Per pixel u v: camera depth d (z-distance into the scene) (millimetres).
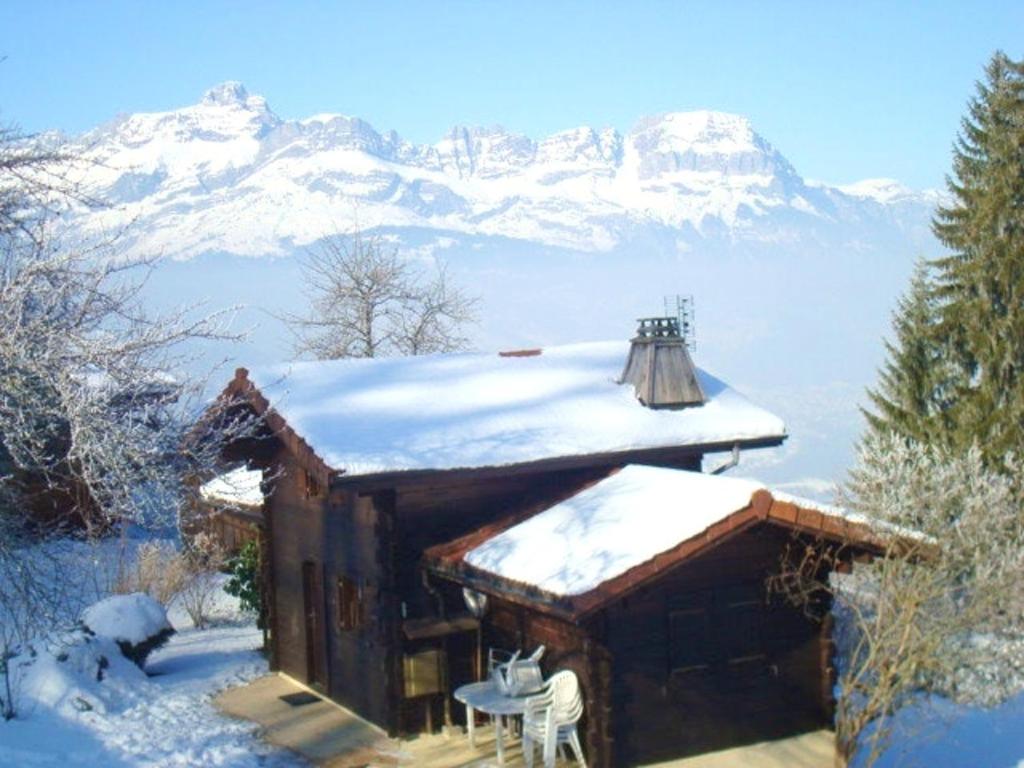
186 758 13039
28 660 15047
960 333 31391
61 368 9242
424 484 13914
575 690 12242
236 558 23016
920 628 12703
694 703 12773
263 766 13102
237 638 20312
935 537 13734
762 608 13219
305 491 16500
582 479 15562
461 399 16391
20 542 11820
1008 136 31031
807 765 12625
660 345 16891
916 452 18531
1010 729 15227
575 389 17125
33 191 10172
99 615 16922
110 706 14891
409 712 14250
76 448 9250
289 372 15492
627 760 12367
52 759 12516
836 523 12562
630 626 12453
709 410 16766
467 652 14617
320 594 16125
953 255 32344
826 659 13570
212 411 11656
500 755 12867
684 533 12023
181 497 10414
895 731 14531
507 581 12641
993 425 28922
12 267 9961
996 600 13203
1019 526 15492
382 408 15664
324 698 15984
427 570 14305
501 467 14352
